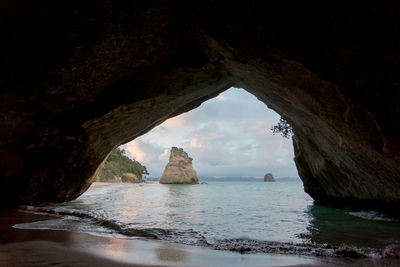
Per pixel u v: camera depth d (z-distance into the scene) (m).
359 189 11.16
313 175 15.05
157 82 8.33
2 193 9.38
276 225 8.02
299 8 5.26
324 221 8.91
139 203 15.56
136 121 10.12
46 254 3.77
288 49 5.82
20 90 6.99
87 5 5.84
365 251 4.72
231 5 5.83
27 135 8.42
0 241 4.60
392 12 4.57
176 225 7.76
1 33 5.85
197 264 3.72
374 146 6.52
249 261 4.00
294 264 3.85
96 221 7.93
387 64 5.06
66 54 6.60
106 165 77.25
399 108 5.30
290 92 7.39
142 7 6.20
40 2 5.58
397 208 9.56
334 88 5.93
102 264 3.42
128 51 7.22
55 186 9.88
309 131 11.31
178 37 7.48
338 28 5.14
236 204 15.48
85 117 8.48
